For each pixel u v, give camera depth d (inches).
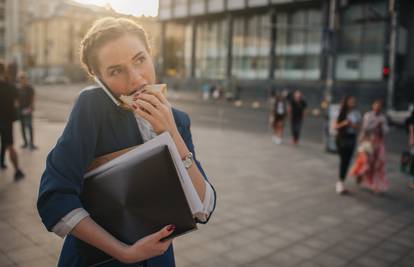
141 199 42.9
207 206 48.8
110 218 42.8
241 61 1750.7
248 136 546.6
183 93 1841.8
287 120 808.9
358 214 218.1
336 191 266.8
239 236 175.9
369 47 1293.1
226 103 1445.6
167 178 43.2
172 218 42.9
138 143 49.4
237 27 1761.8
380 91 1251.2
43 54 3166.8
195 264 145.5
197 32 1964.8
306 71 1496.1
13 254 141.9
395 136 668.1
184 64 2062.0
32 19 3262.8
